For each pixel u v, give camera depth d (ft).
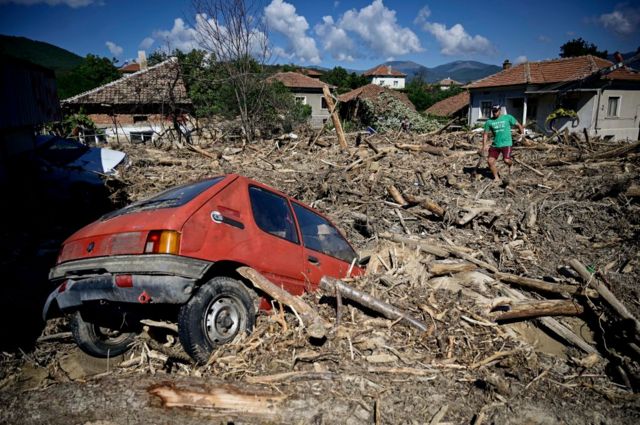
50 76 36.40
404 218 25.29
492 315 14.15
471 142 48.44
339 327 12.53
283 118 73.26
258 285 11.89
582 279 15.66
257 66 67.97
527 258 19.49
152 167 40.63
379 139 51.93
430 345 12.45
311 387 10.31
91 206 30.91
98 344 12.26
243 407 9.62
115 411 9.58
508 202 26.09
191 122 70.38
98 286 10.69
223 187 12.66
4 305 15.34
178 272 10.32
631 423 9.85
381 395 10.18
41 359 12.35
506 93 100.07
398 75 349.20
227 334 11.47
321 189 29.73
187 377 10.59
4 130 31.22
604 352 13.21
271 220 13.74
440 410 9.73
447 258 19.17
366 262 19.49
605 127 92.02
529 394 10.69
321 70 247.29
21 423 9.37
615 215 22.95
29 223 27.61
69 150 35.78
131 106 88.58
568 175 32.53
